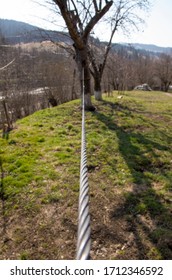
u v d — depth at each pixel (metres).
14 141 7.38
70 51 11.14
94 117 10.30
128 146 7.40
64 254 3.73
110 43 13.71
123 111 11.91
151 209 4.57
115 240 3.94
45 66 21.70
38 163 6.15
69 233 4.11
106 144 7.39
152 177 5.73
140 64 51.94
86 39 9.93
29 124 9.13
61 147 7.06
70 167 6.00
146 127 9.63
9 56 19.42
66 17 8.60
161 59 60.88
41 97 23.12
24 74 22.03
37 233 4.14
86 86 10.87
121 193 5.06
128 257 3.62
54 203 4.78
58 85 21.17
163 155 6.90
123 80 27.27
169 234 3.98
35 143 7.33
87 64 10.44
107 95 18.09
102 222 4.30
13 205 4.79
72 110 11.21
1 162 6.20
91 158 6.48
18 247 3.90
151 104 14.80
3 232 4.20
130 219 4.34
